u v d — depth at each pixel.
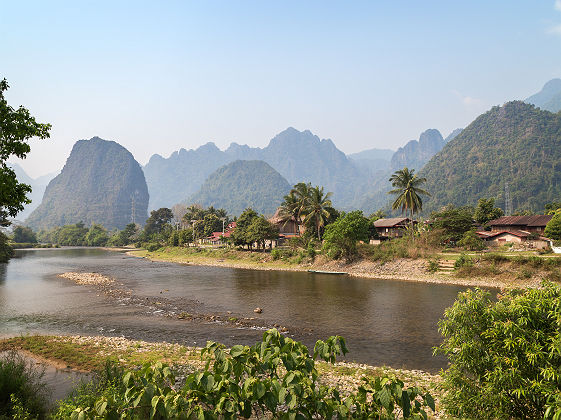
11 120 12.58
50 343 20.64
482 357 8.84
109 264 88.06
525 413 8.23
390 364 18.81
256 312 31.70
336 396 5.61
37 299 38.88
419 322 27.92
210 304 35.81
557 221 62.62
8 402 10.12
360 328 26.28
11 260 100.12
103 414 5.19
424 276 51.84
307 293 41.47
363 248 65.62
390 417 5.48
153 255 120.81
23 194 13.14
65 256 123.06
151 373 5.70
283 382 5.12
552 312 8.00
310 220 87.00
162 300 38.09
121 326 27.27
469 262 50.12
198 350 20.23
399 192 75.62
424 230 70.88
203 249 107.81
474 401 8.73
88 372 15.57
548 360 7.79
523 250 62.88
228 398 5.24
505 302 9.27
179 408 5.01
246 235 91.06
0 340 21.67
